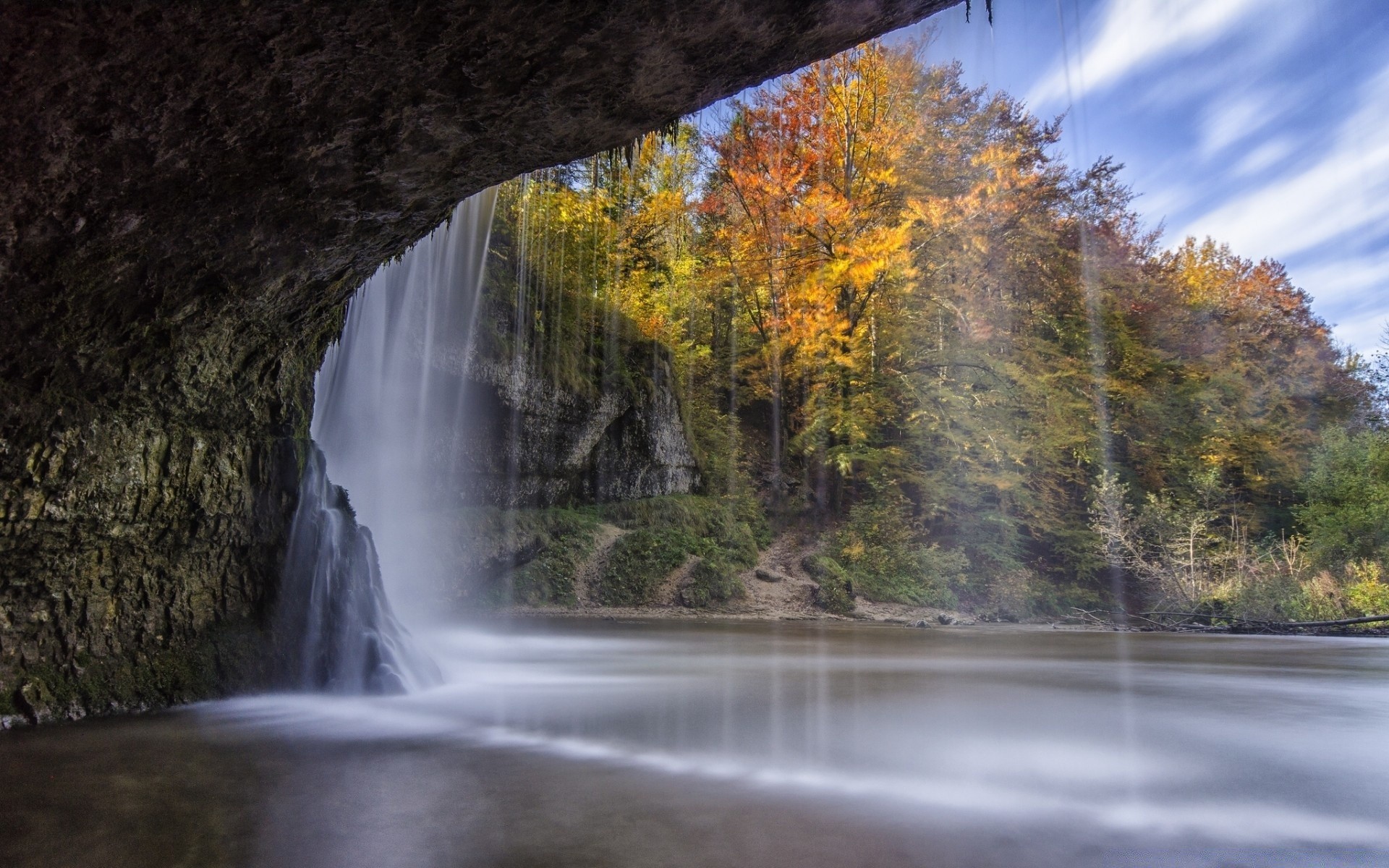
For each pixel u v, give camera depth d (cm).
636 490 1741
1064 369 1900
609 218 1936
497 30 327
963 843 237
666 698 525
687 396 2061
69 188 326
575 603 1463
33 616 397
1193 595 1588
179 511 455
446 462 1336
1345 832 257
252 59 308
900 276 1870
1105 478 1770
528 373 1482
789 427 2127
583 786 293
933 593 1620
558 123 395
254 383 502
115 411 420
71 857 207
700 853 220
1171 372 2088
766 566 1734
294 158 371
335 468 1085
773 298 2084
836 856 221
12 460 377
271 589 506
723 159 2033
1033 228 1884
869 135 1883
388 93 351
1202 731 437
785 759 346
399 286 1170
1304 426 2181
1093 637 1200
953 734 411
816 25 366
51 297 361
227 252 409
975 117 1867
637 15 335
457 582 1288
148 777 290
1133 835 250
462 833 232
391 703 485
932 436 1870
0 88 275
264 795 269
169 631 453
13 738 354
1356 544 1678
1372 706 532
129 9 267
